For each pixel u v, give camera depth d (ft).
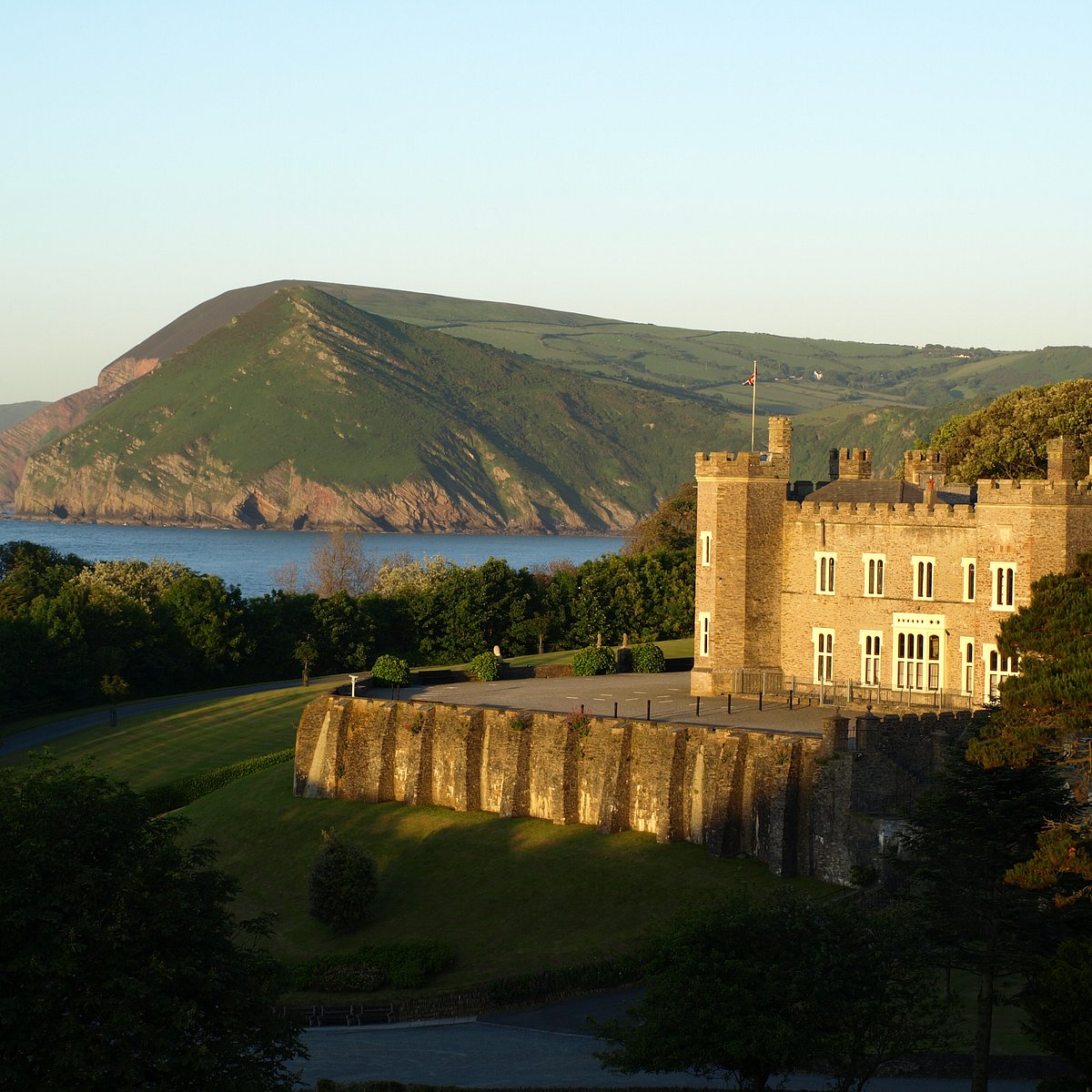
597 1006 236.63
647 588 577.84
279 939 276.21
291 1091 161.68
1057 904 182.70
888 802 261.03
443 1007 236.84
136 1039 148.77
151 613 530.27
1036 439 451.53
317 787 338.13
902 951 177.58
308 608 563.89
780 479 345.10
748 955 171.63
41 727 454.40
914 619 323.37
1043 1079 189.57
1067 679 188.75
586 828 296.10
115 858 163.53
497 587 568.00
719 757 275.59
